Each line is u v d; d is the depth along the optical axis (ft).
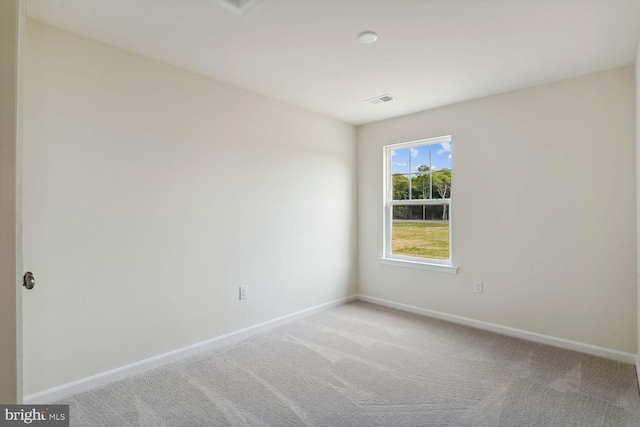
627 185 8.32
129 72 7.69
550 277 9.48
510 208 10.18
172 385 7.30
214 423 6.02
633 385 7.23
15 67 3.36
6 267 3.30
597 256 8.75
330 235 13.00
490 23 6.50
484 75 8.98
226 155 9.59
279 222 11.09
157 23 6.57
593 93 8.79
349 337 10.06
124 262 7.63
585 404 6.55
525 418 6.13
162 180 8.26
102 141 7.29
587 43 7.25
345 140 13.65
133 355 7.78
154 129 8.11
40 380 6.52
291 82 9.52
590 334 8.86
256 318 10.41
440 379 7.55
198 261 8.98
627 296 8.34
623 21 6.39
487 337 10.04
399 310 12.73
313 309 12.27
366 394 6.95
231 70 8.73
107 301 7.38
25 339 6.34
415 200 12.68
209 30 6.83
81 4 5.93
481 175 10.76
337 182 13.29
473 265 10.95
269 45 7.45
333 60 8.14
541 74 8.89
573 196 9.09
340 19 6.42
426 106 11.62
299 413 6.31
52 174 6.64
